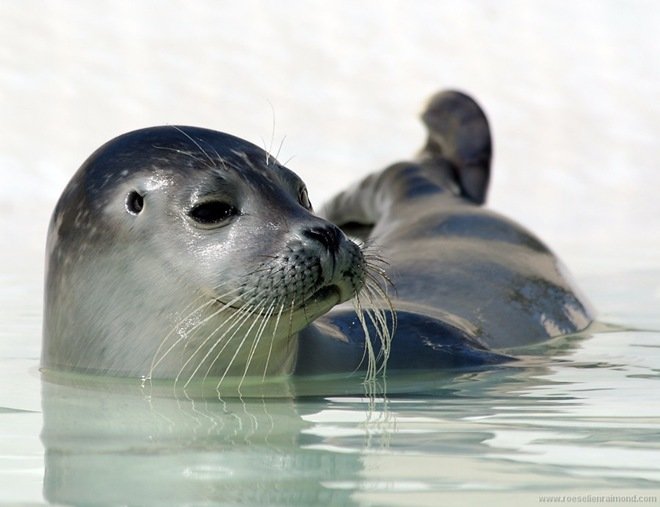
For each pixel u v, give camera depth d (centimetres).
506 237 2834
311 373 2031
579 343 2427
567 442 1444
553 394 1812
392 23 9181
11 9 8375
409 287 2503
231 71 7856
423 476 1273
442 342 2181
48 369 2050
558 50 9012
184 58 7988
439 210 3016
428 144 3453
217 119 7000
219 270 1845
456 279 2556
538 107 7938
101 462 1351
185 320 1892
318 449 1412
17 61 7506
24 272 3600
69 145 6400
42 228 4791
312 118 7238
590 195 6325
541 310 2562
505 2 9812
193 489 1226
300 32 8788
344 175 6206
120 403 1739
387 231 2998
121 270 1930
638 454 1373
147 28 8419
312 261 1800
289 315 1841
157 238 1897
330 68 8156
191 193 1891
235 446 1431
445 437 1480
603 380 1953
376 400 1775
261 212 1878
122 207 1928
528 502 1166
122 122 6800
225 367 1925
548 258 2816
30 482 1263
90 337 1977
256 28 8725
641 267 3791
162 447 1429
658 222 5344
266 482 1251
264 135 6844
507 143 7288
